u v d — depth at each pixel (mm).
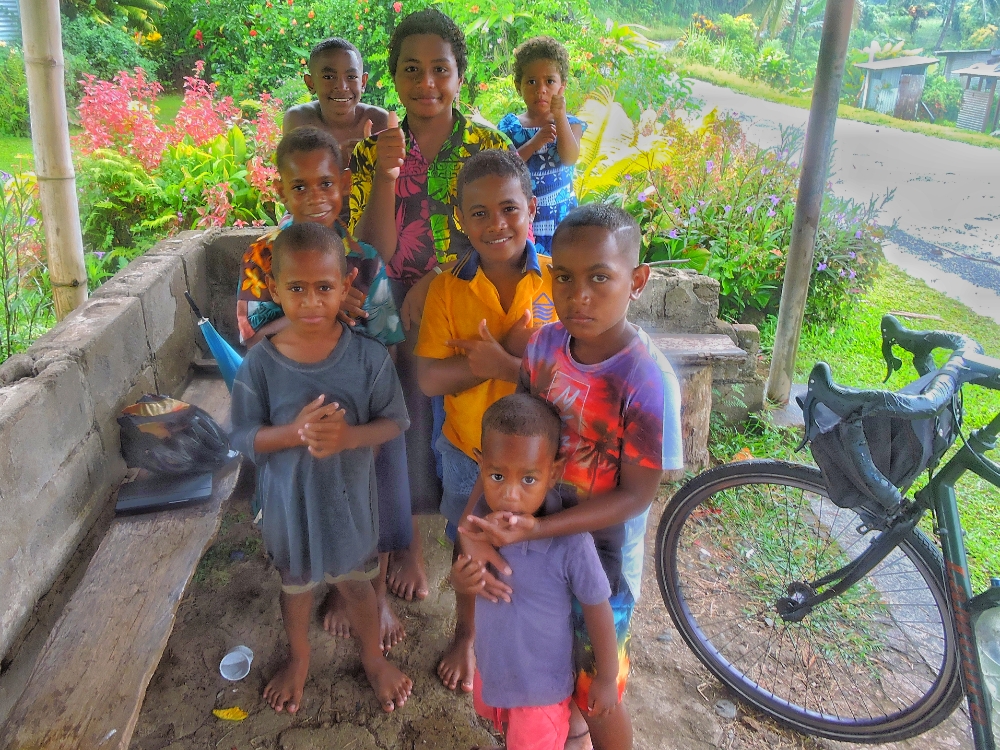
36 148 3527
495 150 2018
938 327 5344
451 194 2617
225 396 3459
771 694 2363
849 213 5484
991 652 1910
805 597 2301
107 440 2742
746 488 3010
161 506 2523
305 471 2066
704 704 2439
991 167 9086
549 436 1582
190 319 3775
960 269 6484
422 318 2250
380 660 2416
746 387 3961
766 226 5195
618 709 1861
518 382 1918
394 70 2539
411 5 7750
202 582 2869
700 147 5652
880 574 2820
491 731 2309
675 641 2695
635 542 1796
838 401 1840
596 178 5535
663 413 1629
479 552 1713
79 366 2547
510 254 2043
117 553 2318
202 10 9695
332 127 3693
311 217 2402
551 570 1674
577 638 1783
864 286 5434
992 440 1871
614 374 1652
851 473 1924
